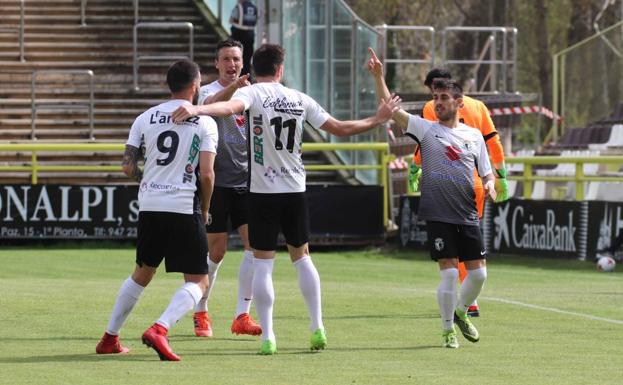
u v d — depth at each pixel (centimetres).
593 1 11731
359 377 2230
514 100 7000
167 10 7700
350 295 3641
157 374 2241
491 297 3647
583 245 4909
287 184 2536
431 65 6781
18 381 2150
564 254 4984
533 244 5106
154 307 3266
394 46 7481
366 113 5969
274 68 2562
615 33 7631
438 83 2670
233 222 2928
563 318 3155
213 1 7744
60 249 5438
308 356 2497
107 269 4628
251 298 2828
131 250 5400
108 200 5569
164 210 2436
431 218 2648
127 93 6888
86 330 2839
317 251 5628
